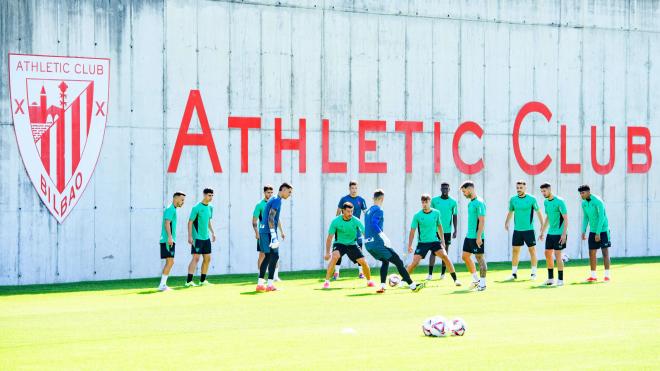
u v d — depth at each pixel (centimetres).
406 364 1236
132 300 2130
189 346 1408
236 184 2936
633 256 3591
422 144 3222
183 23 2878
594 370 1190
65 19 2736
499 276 2725
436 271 2931
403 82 3195
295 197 3020
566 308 1883
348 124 3103
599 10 3544
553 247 2406
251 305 1984
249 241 2950
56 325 1673
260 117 2975
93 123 2758
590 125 3522
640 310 1844
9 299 2202
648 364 1230
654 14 3644
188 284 2489
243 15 2959
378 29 3158
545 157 3431
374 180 3139
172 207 2380
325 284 2384
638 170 3606
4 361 1284
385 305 1958
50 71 2714
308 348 1377
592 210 2498
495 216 3341
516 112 3384
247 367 1222
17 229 2667
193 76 2886
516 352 1328
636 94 3609
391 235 3162
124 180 2791
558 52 3469
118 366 1238
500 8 3366
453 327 1492
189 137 2873
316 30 3064
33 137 2689
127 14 2806
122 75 2798
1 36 2662
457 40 3288
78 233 2733
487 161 3331
